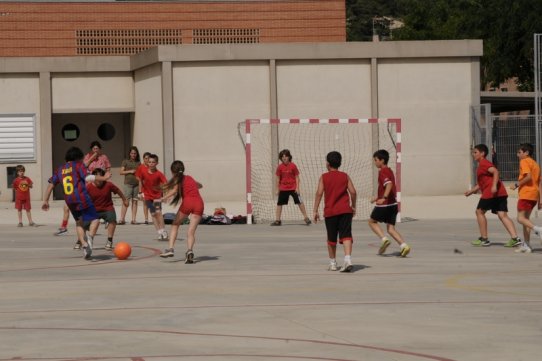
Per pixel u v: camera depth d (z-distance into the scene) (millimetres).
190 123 37531
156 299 13617
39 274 16781
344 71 38062
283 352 9836
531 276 15930
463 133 38500
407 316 12000
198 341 10445
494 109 58969
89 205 19062
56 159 41812
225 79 37625
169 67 37156
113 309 12742
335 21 49688
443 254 19594
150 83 38812
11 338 10680
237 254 19922
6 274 16812
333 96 37969
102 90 40719
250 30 49281
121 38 48219
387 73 38125
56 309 12781
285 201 28359
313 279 15727
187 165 37500
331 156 16766
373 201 19141
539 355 9680
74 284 15359
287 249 20906
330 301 13289
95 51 47969
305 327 11281
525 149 19797
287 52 37625
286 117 37844
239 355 9688
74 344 10305
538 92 37156
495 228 26078
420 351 9875
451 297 13586
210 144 37594
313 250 20656
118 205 37906
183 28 48719
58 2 47406
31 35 47156
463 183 38531
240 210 33844
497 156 41406
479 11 69938
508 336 10656
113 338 10641
